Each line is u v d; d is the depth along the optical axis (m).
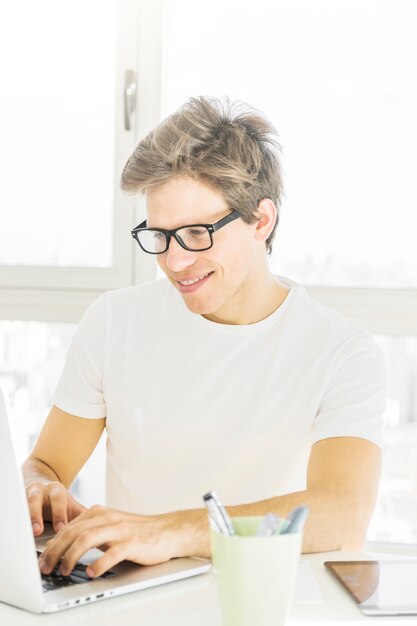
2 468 0.92
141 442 1.55
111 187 2.29
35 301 2.28
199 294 1.41
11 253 2.32
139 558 1.05
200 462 1.53
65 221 2.30
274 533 0.82
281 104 2.23
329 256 2.24
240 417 1.51
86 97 2.28
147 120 2.24
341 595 1.00
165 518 1.13
